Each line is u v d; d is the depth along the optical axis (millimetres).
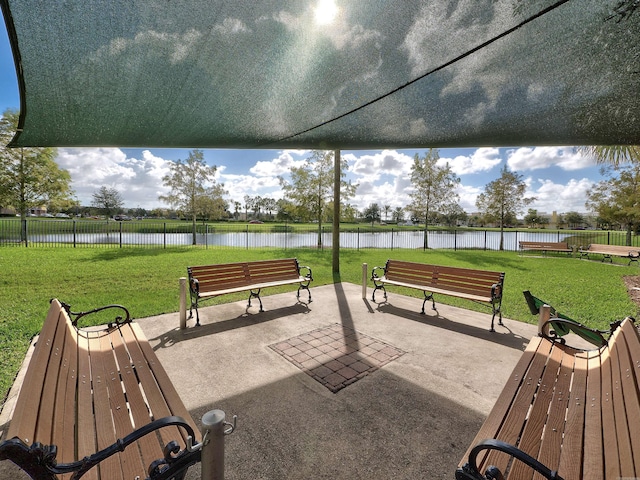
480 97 2395
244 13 1736
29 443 1305
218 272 5637
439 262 12992
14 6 1614
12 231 20344
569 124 2500
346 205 18000
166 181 19453
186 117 2836
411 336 4773
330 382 3467
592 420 2068
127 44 1922
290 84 2387
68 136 3061
